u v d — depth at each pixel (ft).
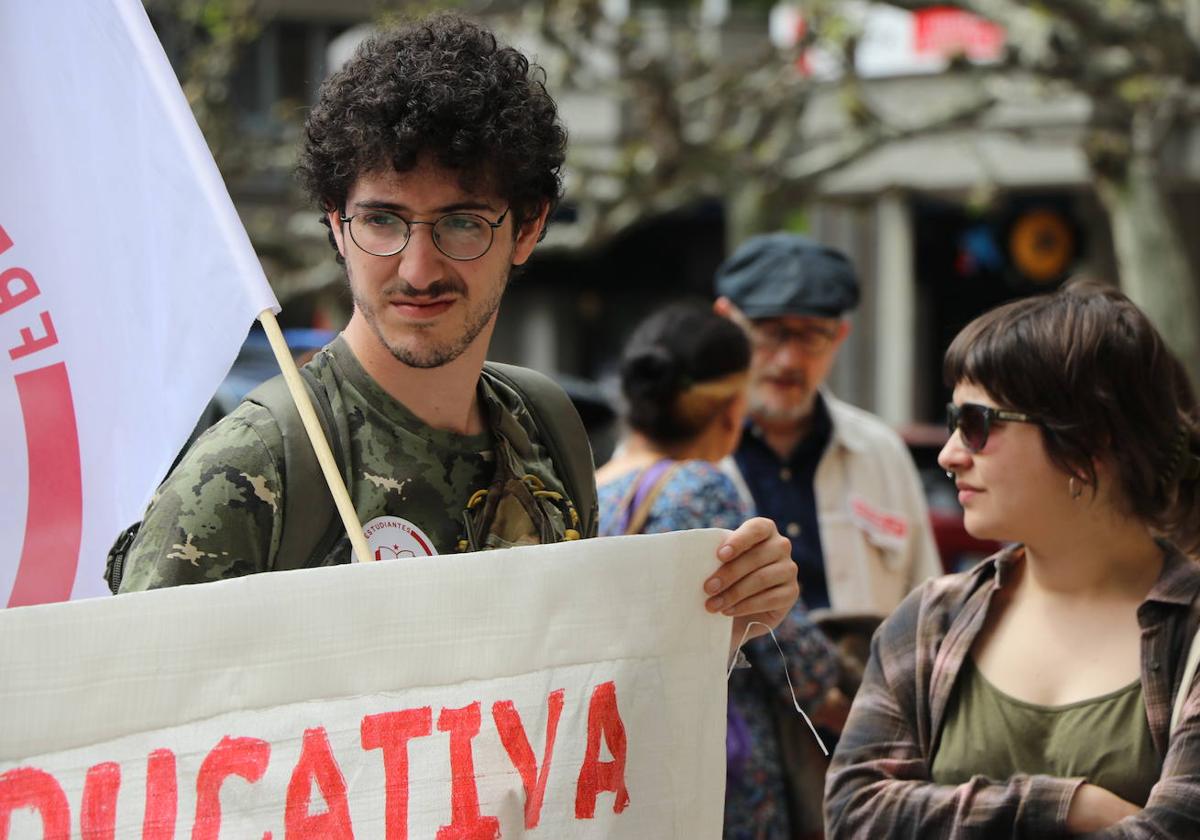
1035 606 9.02
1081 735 8.48
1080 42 33.01
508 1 38.17
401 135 7.11
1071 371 8.64
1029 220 60.03
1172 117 35.94
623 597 7.30
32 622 6.10
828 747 12.32
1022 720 8.69
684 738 7.47
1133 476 8.71
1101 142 36.73
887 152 57.36
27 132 8.13
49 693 6.11
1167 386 8.89
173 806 6.29
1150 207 36.27
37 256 8.11
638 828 7.30
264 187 50.96
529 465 8.30
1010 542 9.41
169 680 6.31
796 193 39.70
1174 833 7.82
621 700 7.27
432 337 7.45
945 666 9.02
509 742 6.97
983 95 39.11
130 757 6.23
